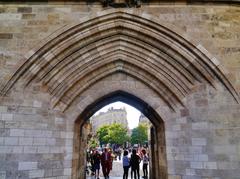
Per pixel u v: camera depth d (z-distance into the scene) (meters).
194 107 10.30
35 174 9.43
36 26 10.33
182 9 10.69
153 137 15.16
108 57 10.98
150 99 11.01
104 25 10.52
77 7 10.61
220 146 9.68
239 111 9.80
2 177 9.01
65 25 10.32
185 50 10.33
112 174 21.11
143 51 10.88
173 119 10.72
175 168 10.19
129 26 10.55
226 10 10.77
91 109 12.14
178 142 10.39
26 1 10.62
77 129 11.71
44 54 10.12
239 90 9.85
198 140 9.97
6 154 9.22
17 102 9.73
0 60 9.88
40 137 9.84
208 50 10.19
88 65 10.84
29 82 10.05
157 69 10.83
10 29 10.28
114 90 11.12
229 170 9.41
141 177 18.75
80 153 13.13
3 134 9.35
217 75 10.10
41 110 10.07
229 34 10.45
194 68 10.37
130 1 10.55
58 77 10.51
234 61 10.13
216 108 10.00
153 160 15.13
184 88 10.58
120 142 85.25
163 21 10.45
